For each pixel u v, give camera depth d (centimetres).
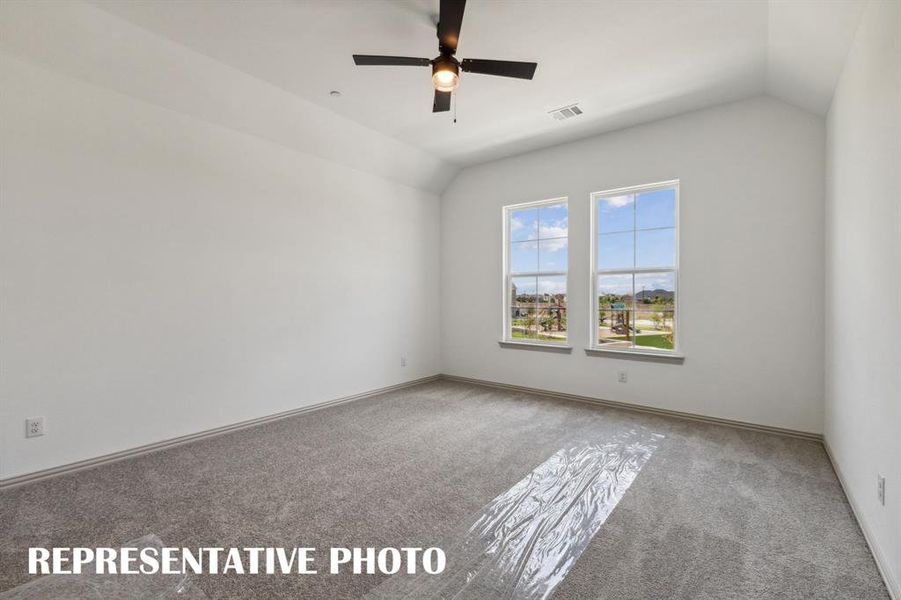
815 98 315
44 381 272
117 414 303
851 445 239
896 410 164
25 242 265
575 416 406
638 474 275
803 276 342
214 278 358
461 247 567
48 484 263
